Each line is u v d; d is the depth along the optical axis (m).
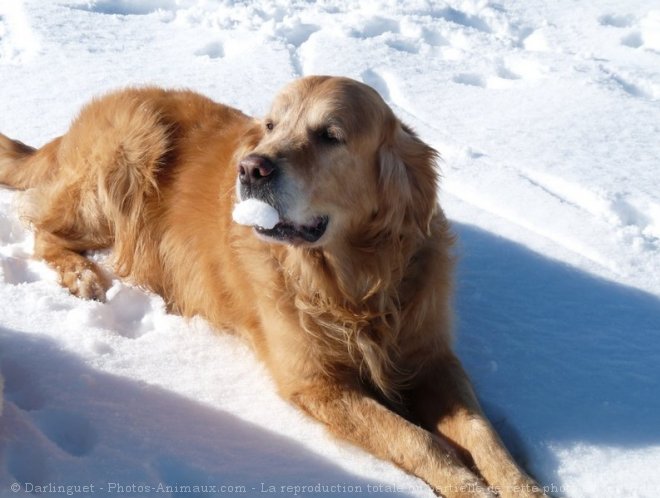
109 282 2.05
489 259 2.10
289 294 1.81
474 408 1.75
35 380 1.74
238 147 1.91
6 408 1.67
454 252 2.02
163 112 2.10
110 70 2.71
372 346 1.81
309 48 3.04
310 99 1.75
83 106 2.21
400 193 1.80
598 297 2.01
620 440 1.72
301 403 1.78
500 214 2.25
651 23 3.60
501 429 1.77
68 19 3.16
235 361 1.87
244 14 3.36
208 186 1.99
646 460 1.68
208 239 1.97
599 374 1.84
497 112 2.65
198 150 2.04
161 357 1.84
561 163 2.39
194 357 1.86
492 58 3.08
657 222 2.22
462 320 1.95
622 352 1.88
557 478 1.67
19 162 2.25
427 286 1.83
